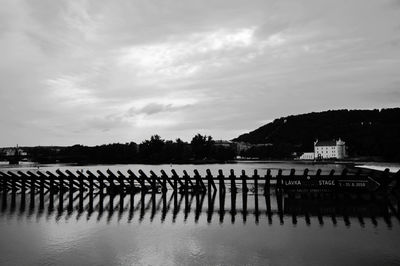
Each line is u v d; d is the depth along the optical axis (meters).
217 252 15.48
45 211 26.31
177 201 30.44
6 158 197.50
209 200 29.73
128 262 14.45
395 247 15.62
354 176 30.19
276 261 14.21
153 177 31.92
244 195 32.16
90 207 27.95
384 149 177.50
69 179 31.59
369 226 19.56
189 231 19.41
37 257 15.16
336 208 25.20
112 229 20.17
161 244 16.88
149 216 23.91
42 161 189.12
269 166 128.12
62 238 18.20
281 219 21.89
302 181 31.17
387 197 29.50
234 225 20.64
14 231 19.81
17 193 37.12
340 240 16.89
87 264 14.26
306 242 16.70
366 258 14.30
